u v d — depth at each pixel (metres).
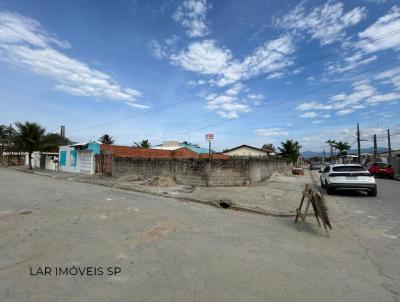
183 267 3.76
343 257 4.32
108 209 7.78
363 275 3.64
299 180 19.77
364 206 9.27
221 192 11.70
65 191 11.76
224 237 5.28
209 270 3.68
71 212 7.27
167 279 3.38
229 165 14.17
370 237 5.52
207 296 2.98
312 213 7.92
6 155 39.47
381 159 33.34
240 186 14.12
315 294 3.09
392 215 7.77
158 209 8.04
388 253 4.55
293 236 5.49
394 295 3.11
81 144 24.03
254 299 2.94
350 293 3.13
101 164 21.94
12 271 3.55
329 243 5.06
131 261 3.94
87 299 2.87
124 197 10.30
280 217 7.55
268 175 20.83
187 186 13.92
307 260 4.15
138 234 5.32
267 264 3.95
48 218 6.54
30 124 28.23
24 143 28.20
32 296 2.91
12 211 7.32
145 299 2.89
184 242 4.88
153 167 16.59
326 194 12.34
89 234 5.25
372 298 3.03
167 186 13.88
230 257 4.19
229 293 3.05
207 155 36.09
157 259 4.04
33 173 24.41
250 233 5.64
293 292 3.12
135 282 3.28
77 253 4.23
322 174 14.82
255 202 9.35
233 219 7.02
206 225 6.23
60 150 27.77
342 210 8.56
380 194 12.39
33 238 4.95
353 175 11.45
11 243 4.66
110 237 5.08
